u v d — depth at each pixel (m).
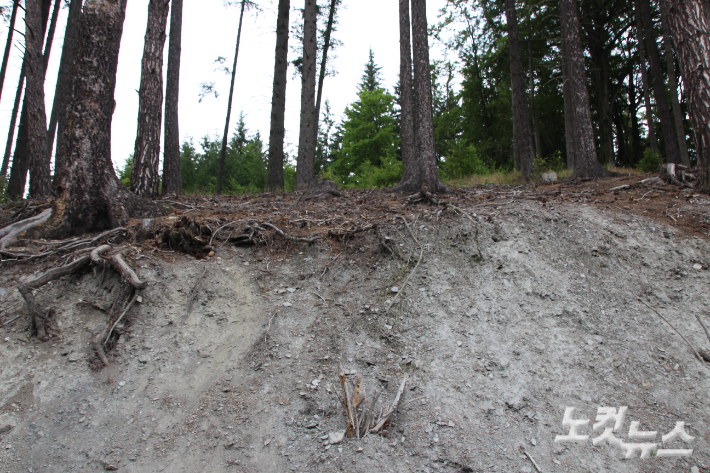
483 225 5.28
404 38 9.52
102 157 5.26
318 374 3.72
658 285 4.47
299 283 4.71
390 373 3.75
